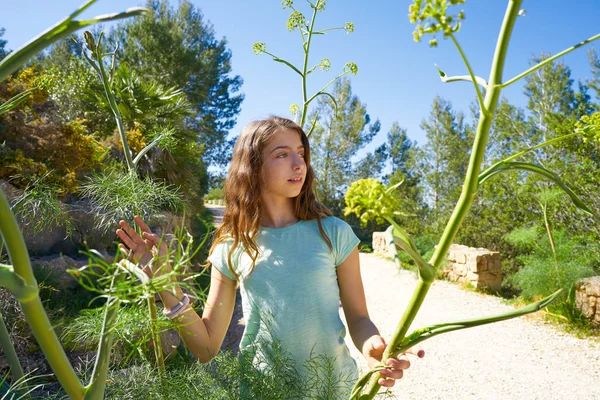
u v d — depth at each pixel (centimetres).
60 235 471
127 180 131
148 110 771
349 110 2231
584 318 608
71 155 565
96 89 848
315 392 131
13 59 49
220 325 147
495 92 72
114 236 485
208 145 2100
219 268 152
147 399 115
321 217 156
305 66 180
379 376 91
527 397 412
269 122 154
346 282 152
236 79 2286
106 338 67
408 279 955
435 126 2047
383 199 69
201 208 1307
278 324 140
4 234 52
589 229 805
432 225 1546
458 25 62
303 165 152
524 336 575
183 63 1820
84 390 63
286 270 143
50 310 340
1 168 477
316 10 177
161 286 67
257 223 148
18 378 89
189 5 2045
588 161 817
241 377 125
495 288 870
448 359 501
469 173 75
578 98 1223
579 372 468
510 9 71
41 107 695
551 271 637
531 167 78
